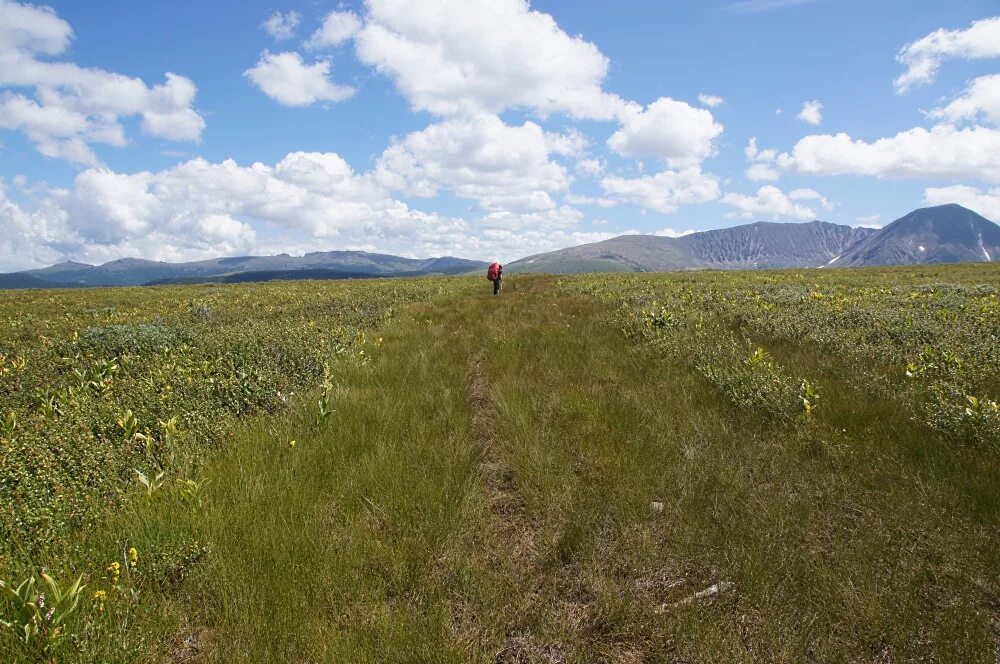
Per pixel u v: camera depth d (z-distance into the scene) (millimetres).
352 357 9297
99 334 10523
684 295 19156
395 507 4027
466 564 3391
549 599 3164
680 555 3502
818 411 5871
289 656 2623
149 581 3123
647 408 6305
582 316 15383
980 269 42000
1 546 3199
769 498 4137
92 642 2605
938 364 7238
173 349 9359
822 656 2678
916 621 2842
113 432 5012
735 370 7266
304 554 3332
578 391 7051
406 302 21562
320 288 33438
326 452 4949
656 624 2904
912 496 4055
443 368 8930
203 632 2832
